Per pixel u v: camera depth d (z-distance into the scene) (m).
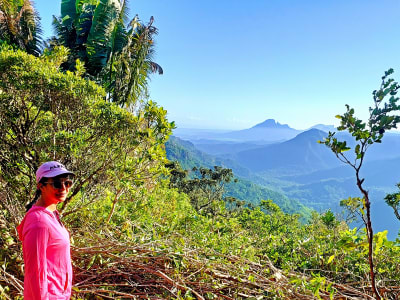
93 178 4.50
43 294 1.83
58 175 2.02
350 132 1.99
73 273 3.29
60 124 4.50
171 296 3.07
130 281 3.19
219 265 3.62
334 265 4.33
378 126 1.86
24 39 13.72
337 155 2.03
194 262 3.50
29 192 3.97
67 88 4.14
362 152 1.93
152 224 4.90
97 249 3.58
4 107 4.25
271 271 3.98
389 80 1.88
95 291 2.93
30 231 1.87
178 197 9.51
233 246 4.73
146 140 4.24
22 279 3.09
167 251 3.56
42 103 4.34
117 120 4.31
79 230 4.10
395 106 1.83
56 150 3.91
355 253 4.42
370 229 2.04
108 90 13.04
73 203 4.46
